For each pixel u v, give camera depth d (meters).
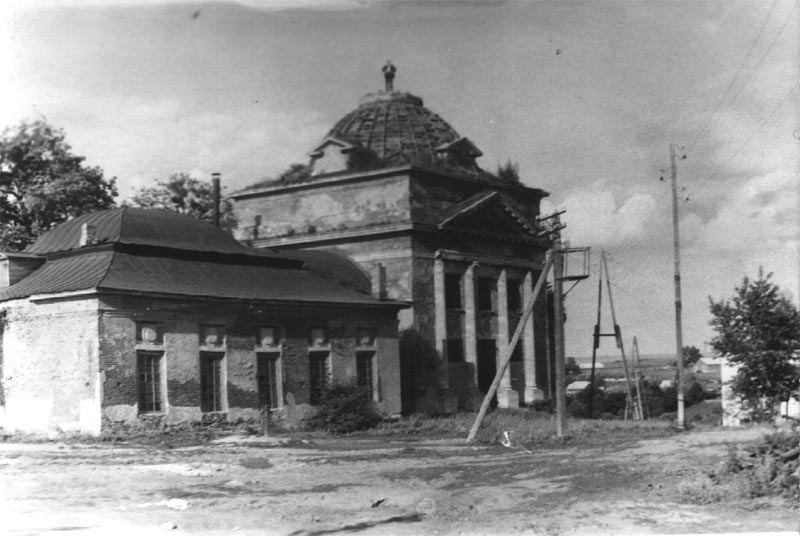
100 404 31.17
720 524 16.61
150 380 33.19
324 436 36.59
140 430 32.16
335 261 47.66
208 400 35.28
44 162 47.19
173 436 32.78
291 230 50.56
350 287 45.25
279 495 20.00
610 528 16.66
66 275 33.59
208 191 49.72
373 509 18.50
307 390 39.19
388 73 47.75
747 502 18.11
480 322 52.62
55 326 32.56
